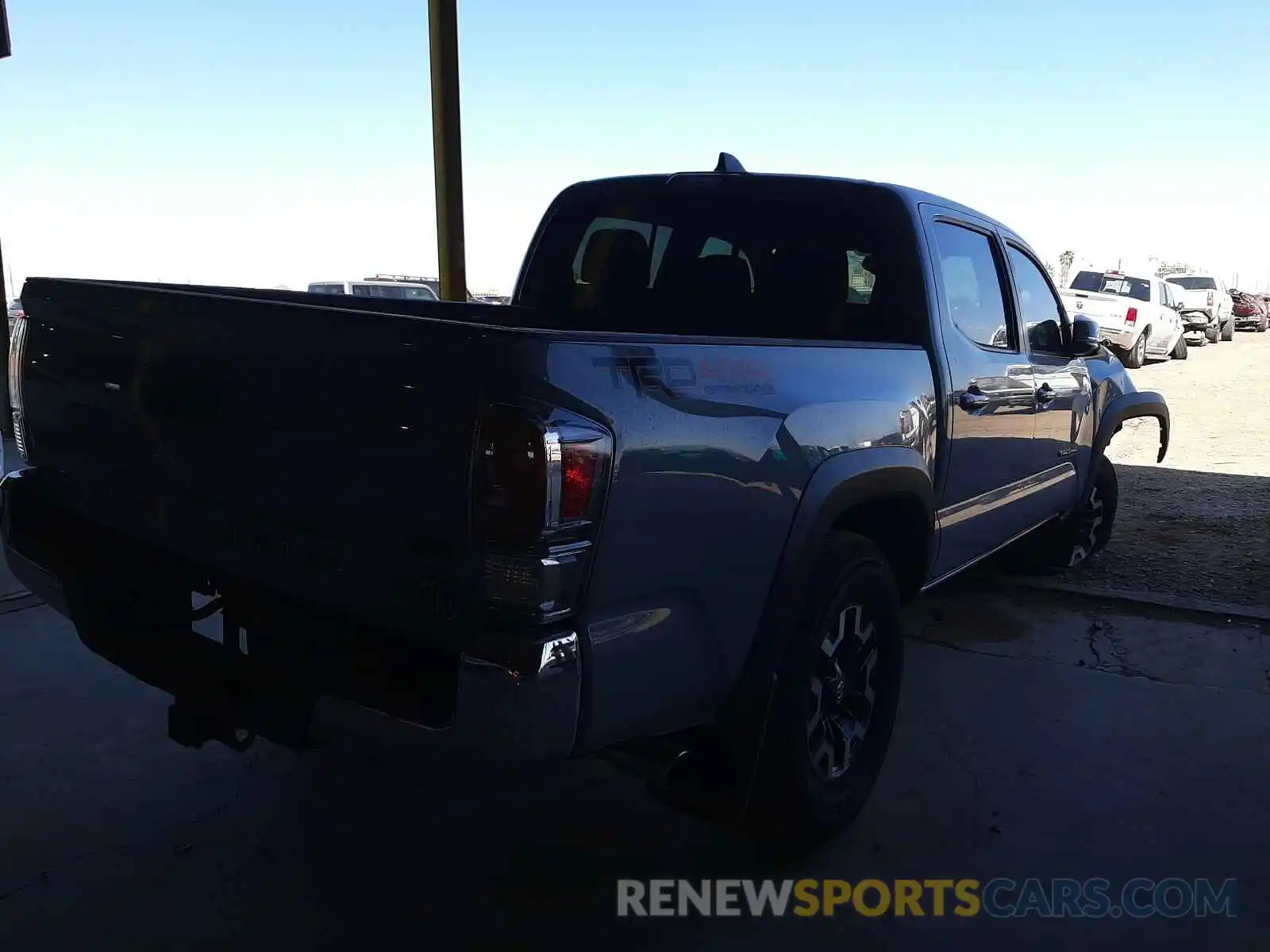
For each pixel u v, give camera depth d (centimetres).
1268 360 2261
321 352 216
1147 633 483
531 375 191
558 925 265
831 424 274
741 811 264
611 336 211
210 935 256
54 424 295
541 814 321
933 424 341
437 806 324
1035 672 435
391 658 221
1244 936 265
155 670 273
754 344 251
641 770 245
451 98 644
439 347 198
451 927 263
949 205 383
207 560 254
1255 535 666
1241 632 484
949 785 339
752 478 241
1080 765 353
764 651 257
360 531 215
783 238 373
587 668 201
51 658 430
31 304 299
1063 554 559
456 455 196
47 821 306
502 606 194
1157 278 2058
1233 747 367
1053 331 474
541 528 190
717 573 235
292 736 236
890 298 352
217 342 237
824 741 292
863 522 337
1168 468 923
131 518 275
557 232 433
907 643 469
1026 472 445
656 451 212
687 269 395
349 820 313
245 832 304
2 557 574
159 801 320
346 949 253
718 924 267
